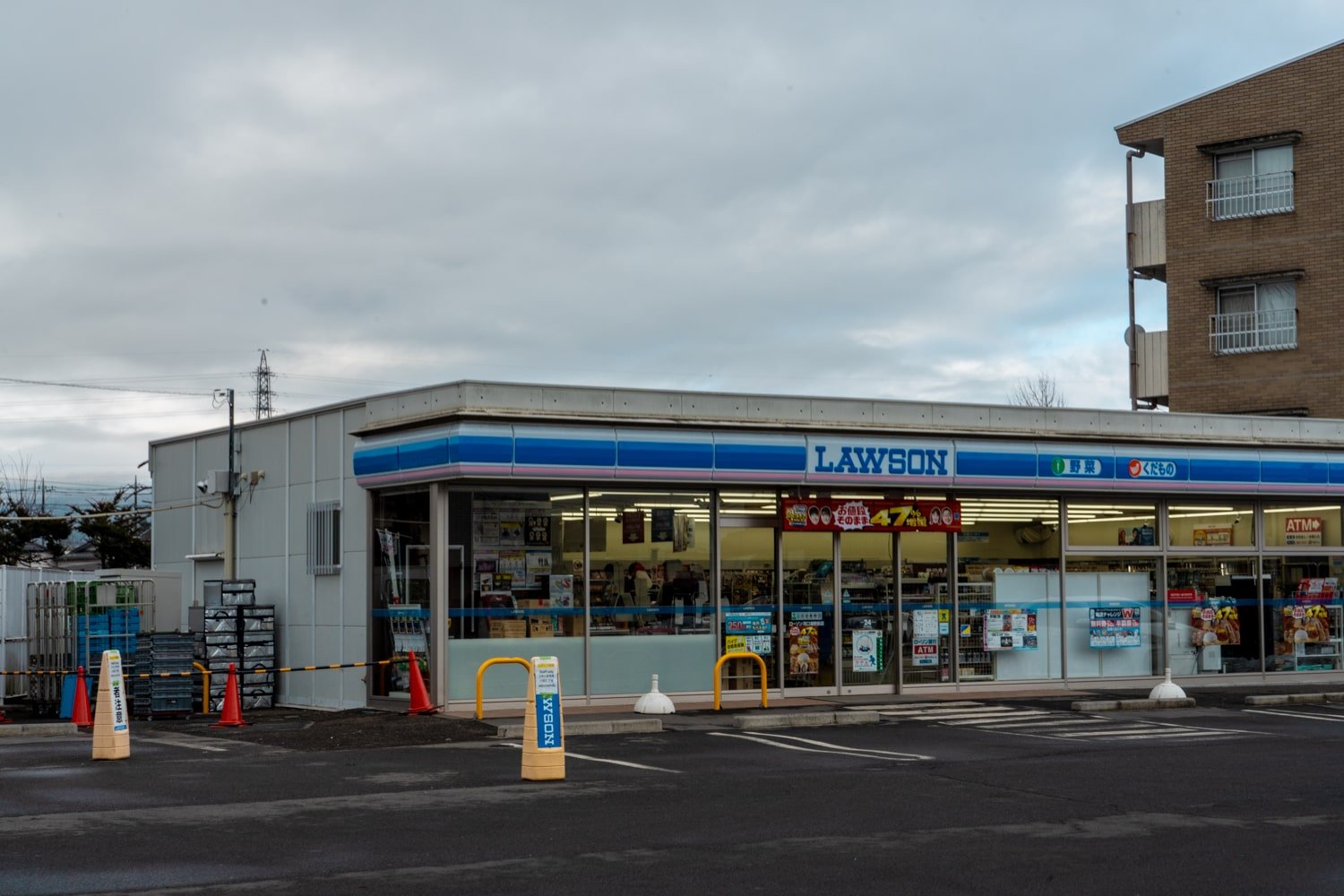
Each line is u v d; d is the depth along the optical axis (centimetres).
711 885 901
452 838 1062
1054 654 2528
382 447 2167
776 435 2255
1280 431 2719
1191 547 2669
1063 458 2486
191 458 2795
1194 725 1970
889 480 2339
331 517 2344
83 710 2003
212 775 1427
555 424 2102
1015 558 2508
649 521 2222
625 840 1057
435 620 2067
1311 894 886
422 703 2039
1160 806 1238
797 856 999
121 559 4938
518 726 1820
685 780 1387
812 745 1716
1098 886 907
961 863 977
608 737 1791
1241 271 3691
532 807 1210
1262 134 3656
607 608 2180
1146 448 2573
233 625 2400
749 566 2291
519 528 2133
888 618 2400
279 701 2462
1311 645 2766
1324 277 3581
